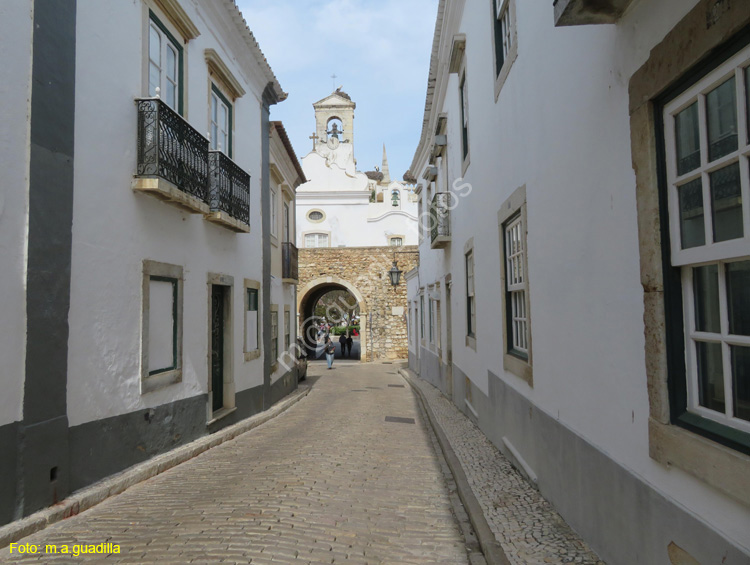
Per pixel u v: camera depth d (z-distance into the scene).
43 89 4.17
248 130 9.88
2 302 3.74
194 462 6.03
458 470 5.37
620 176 2.84
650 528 2.53
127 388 5.34
